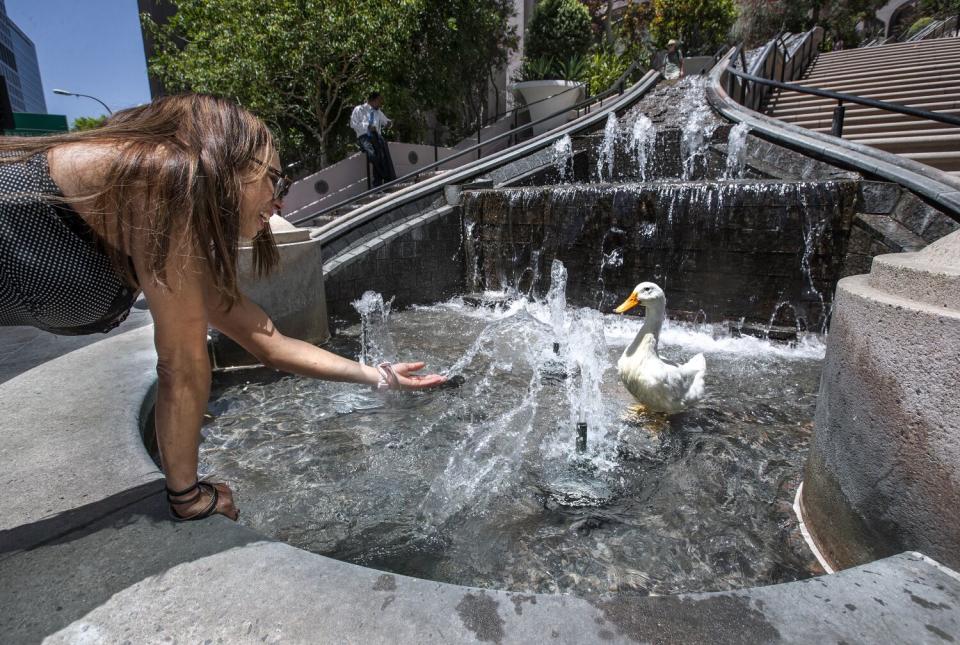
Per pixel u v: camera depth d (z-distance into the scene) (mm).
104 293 1289
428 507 2586
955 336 1384
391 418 3691
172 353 1293
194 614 1168
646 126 11375
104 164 1114
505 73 20406
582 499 2646
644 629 1117
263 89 12555
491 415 3758
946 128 9250
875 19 33719
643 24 23688
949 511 1430
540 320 7141
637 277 7184
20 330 5465
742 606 1183
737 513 2512
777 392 4289
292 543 2312
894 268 1737
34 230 1127
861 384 1768
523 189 8078
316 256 5562
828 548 2061
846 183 5754
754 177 8750
